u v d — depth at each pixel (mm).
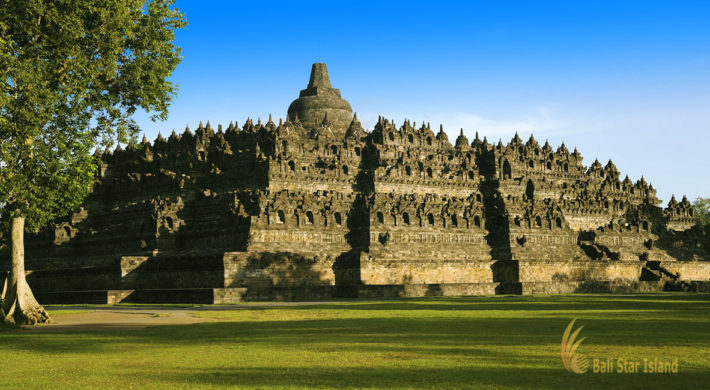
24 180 76250
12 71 73000
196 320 76188
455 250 160125
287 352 48906
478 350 48531
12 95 75062
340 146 174125
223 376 40562
